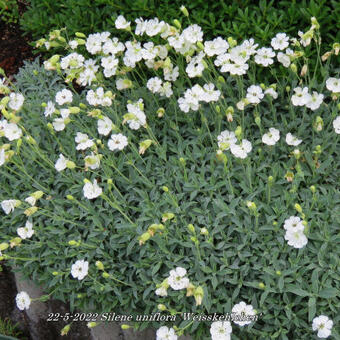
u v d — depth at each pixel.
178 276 0.66
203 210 0.76
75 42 0.87
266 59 0.81
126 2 0.91
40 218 0.83
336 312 0.67
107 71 0.85
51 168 0.87
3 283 0.99
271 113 0.87
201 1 0.86
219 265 0.74
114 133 0.87
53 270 0.79
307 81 0.89
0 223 0.87
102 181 0.81
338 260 0.68
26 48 1.14
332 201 0.74
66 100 0.84
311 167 0.77
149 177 0.83
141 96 0.91
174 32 0.81
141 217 0.76
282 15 0.83
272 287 0.69
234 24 0.85
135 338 0.82
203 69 0.81
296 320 0.68
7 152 0.76
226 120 0.87
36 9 1.01
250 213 0.73
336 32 0.84
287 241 0.71
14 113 0.84
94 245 0.78
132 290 0.76
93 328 0.85
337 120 0.74
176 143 0.87
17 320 0.99
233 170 0.79
